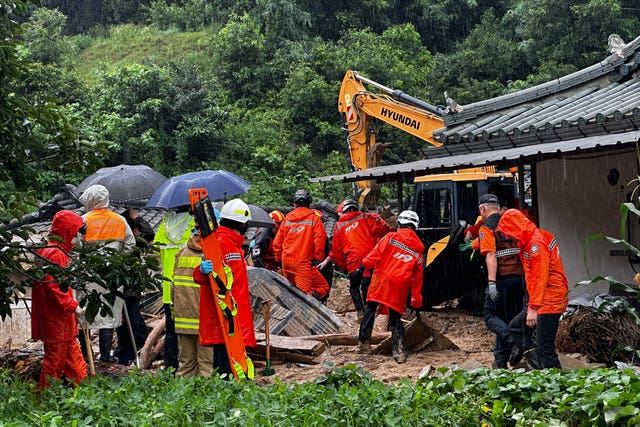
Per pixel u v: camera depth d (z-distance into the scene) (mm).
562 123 11672
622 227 5969
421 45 42156
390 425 5547
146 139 29000
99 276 7863
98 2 47469
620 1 36844
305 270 12828
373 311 10367
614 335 9359
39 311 7707
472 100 36312
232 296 7469
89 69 40438
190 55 39188
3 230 7941
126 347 9906
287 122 34812
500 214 8992
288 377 9211
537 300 7895
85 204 9398
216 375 6691
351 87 19250
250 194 28703
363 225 13031
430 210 15578
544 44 37531
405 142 33344
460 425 6016
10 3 7777
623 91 12781
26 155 7957
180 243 8930
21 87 30531
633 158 11914
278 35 38219
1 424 5602
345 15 41312
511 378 6641
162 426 5281
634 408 5637
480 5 45094
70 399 5934
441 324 13555
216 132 30625
